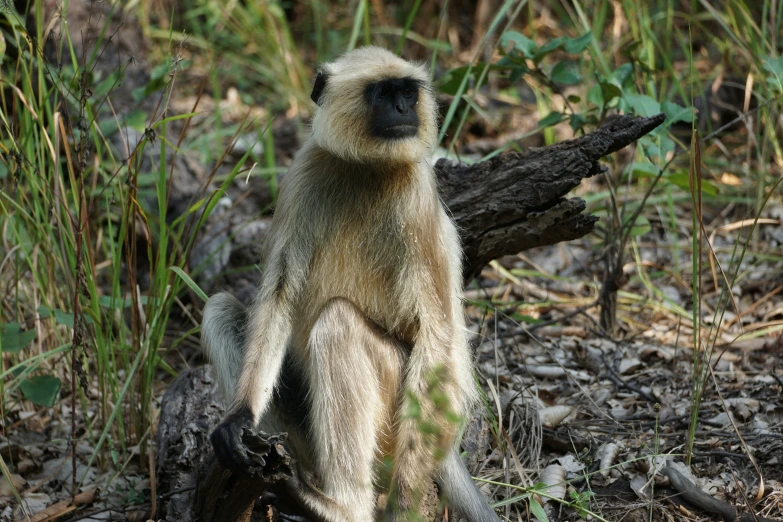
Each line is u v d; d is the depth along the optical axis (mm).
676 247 13070
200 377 9305
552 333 12141
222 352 8391
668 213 15109
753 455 9047
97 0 9969
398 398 7914
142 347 9352
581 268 14109
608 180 12211
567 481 8531
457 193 9719
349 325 7645
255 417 7441
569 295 13555
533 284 13789
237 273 13258
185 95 19703
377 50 8281
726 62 17031
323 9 22453
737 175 15891
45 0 12961
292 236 8180
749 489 8602
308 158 8305
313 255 8219
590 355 11438
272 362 7887
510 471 9031
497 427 9406
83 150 9508
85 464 9680
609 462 9062
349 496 7496
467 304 13078
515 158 9508
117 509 8727
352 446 7535
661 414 10008
